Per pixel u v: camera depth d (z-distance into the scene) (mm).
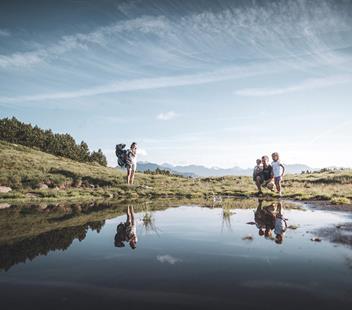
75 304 3855
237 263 5352
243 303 3826
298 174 38562
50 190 20719
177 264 5328
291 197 17781
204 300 3916
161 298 3986
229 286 4340
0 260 5715
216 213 11688
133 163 24859
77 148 70438
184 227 8766
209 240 7094
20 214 12008
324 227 8383
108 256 5895
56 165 32938
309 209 12281
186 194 20359
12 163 29469
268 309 3672
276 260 5496
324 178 28344
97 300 3959
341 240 6902
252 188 23438
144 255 5922
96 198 18922
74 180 25234
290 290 4191
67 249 6469
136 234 7902
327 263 5301
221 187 25188
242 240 7055
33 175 24047
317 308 3688
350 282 4453
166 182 29328
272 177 19656
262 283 4434
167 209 13211
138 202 16484
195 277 4695
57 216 11406
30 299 4016
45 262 5555
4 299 4027
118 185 24297
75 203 16203
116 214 11812
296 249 6195
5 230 8617
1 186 20688
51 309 3725
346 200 14016
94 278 4715
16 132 66375
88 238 7516
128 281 4566
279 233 7750
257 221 9664
